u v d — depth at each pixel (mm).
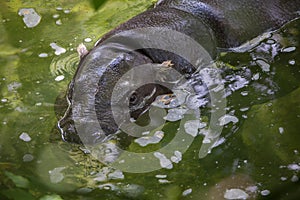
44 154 11008
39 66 13664
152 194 10156
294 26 14344
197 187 10289
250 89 12445
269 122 11625
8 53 14242
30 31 15109
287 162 10742
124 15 15578
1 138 11508
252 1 14312
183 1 14062
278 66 13047
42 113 12055
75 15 15711
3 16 15781
